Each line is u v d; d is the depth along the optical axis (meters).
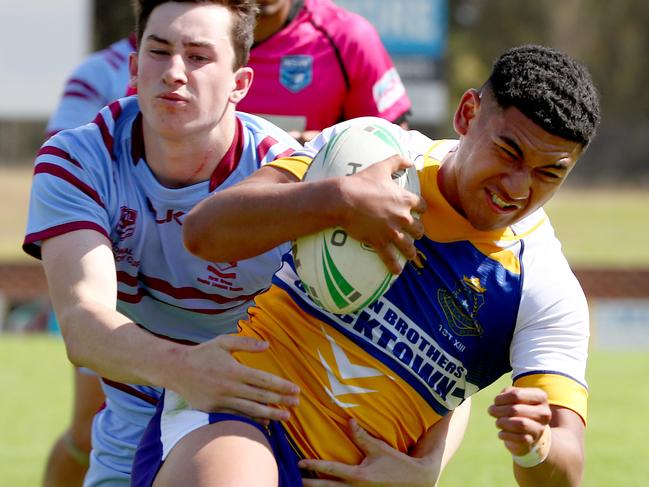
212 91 10.89
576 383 9.94
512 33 123.88
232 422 9.41
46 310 37.28
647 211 80.19
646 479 18.73
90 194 10.98
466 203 9.81
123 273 11.74
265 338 10.20
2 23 48.59
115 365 9.80
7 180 78.88
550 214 77.25
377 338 10.02
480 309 10.08
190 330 12.36
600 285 43.09
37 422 22.62
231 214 9.36
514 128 9.26
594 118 9.48
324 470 9.80
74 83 18.50
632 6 125.06
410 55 48.00
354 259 9.37
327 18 16.14
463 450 20.66
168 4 10.75
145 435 10.22
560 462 9.48
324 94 16.14
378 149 9.76
